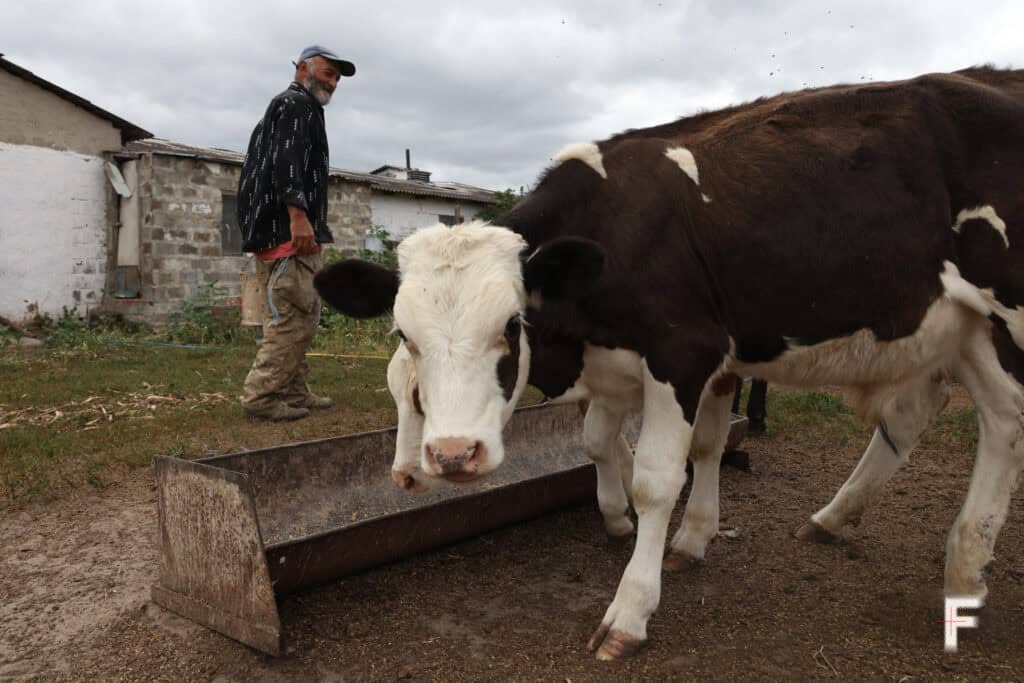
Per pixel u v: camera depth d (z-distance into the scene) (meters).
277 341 5.87
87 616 3.07
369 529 3.06
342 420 6.11
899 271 2.96
